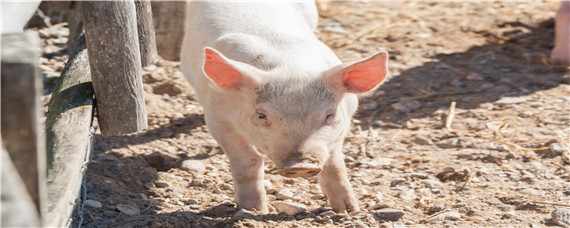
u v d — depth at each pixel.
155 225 5.96
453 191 7.32
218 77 6.02
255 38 6.86
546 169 7.80
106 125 6.44
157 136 9.09
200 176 7.82
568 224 6.17
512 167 7.91
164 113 9.84
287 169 5.66
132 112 6.50
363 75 6.16
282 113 5.88
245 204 6.75
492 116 9.64
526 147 8.52
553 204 6.73
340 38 13.09
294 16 7.68
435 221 6.41
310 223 6.22
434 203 6.96
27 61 3.17
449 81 11.15
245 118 6.29
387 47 12.67
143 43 7.70
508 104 10.05
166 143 8.88
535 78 11.12
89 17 6.03
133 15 6.33
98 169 7.74
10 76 3.15
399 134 9.20
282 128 5.87
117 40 6.20
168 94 10.52
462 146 8.66
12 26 4.29
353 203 6.77
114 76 6.27
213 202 7.12
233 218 6.19
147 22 7.68
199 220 6.27
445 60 12.09
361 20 14.14
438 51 12.45
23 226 2.88
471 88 10.87
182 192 7.41
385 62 6.01
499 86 10.83
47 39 12.06
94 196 6.89
